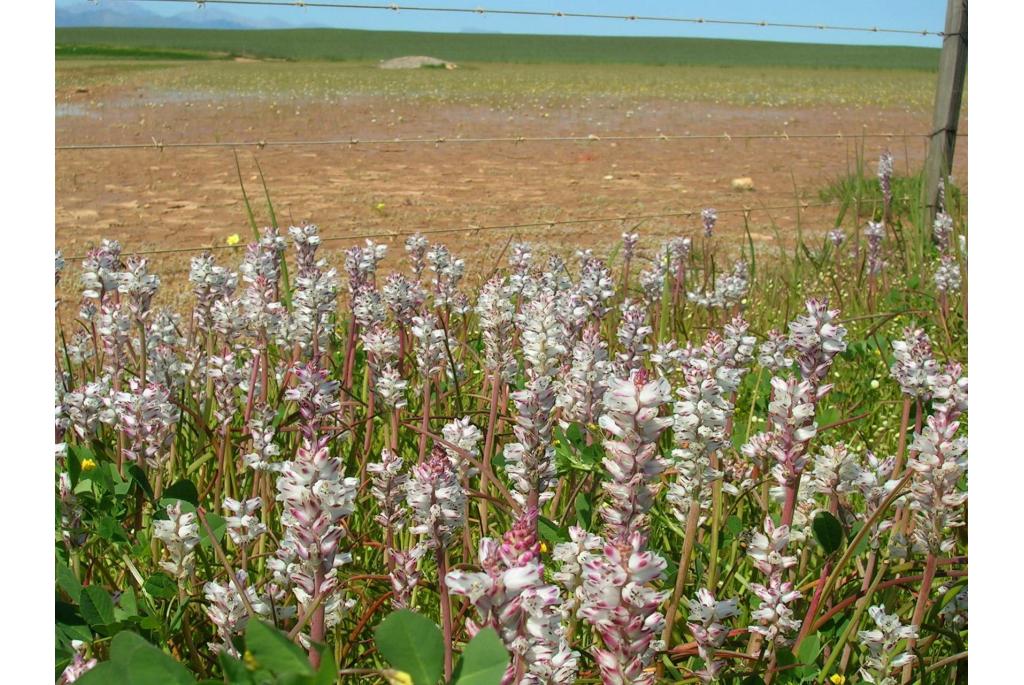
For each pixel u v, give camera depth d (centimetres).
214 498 305
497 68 4600
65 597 230
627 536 199
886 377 464
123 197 1145
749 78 3997
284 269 449
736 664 237
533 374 297
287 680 138
